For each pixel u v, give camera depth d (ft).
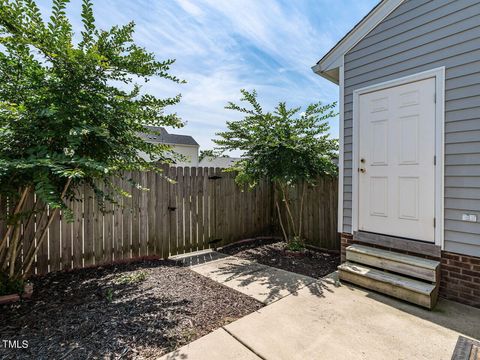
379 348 6.42
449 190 9.59
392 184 11.12
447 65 9.66
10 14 6.99
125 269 11.66
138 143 9.65
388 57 11.25
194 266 12.76
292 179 14.05
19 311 7.55
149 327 7.02
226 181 17.11
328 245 16.01
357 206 12.28
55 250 10.93
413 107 10.53
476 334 7.11
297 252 14.85
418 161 10.38
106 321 7.18
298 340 6.68
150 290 9.39
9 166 6.57
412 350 6.36
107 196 10.20
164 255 14.12
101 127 7.68
